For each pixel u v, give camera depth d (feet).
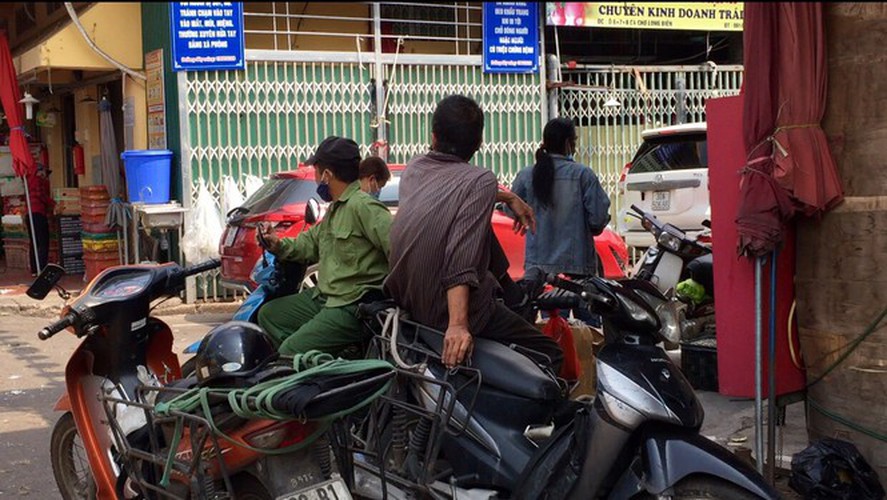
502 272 14.71
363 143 42.29
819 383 15.51
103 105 43.11
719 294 15.94
